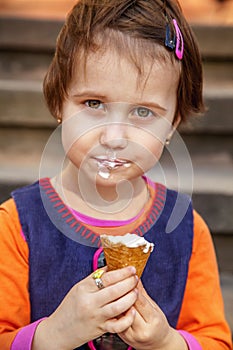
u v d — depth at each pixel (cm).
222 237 327
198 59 187
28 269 181
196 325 195
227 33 420
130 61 161
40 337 166
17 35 422
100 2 173
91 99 164
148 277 187
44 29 424
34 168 352
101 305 153
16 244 180
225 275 327
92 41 164
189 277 197
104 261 178
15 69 428
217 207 322
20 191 191
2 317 176
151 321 160
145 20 168
